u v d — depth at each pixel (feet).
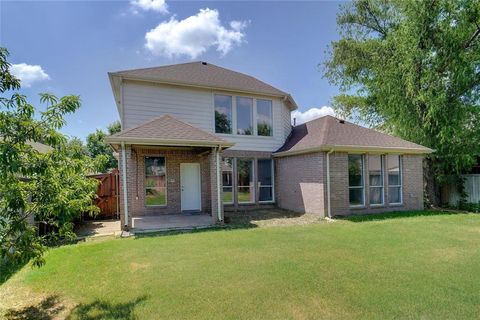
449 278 15.90
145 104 43.34
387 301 13.17
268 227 32.63
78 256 21.62
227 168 47.80
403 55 49.29
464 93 48.39
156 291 14.78
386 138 46.34
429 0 46.39
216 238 26.73
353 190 42.27
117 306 13.26
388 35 56.59
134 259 20.43
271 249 22.48
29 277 17.40
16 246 12.19
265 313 12.32
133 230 31.42
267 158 50.96
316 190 40.88
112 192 43.93
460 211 47.44
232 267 18.22
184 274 17.12
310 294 14.07
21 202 11.73
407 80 48.08
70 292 15.12
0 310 13.47
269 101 51.80
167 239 26.73
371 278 16.01
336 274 16.70
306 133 49.52
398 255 20.43
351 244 23.79
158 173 43.19
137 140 31.09
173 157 43.96
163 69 48.67
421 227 31.12
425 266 17.97
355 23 62.80
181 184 44.24
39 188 13.12
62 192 14.12
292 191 46.55
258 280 15.96
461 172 52.95
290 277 16.33
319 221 36.70
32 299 14.48
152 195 42.75
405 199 45.80
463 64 46.16
